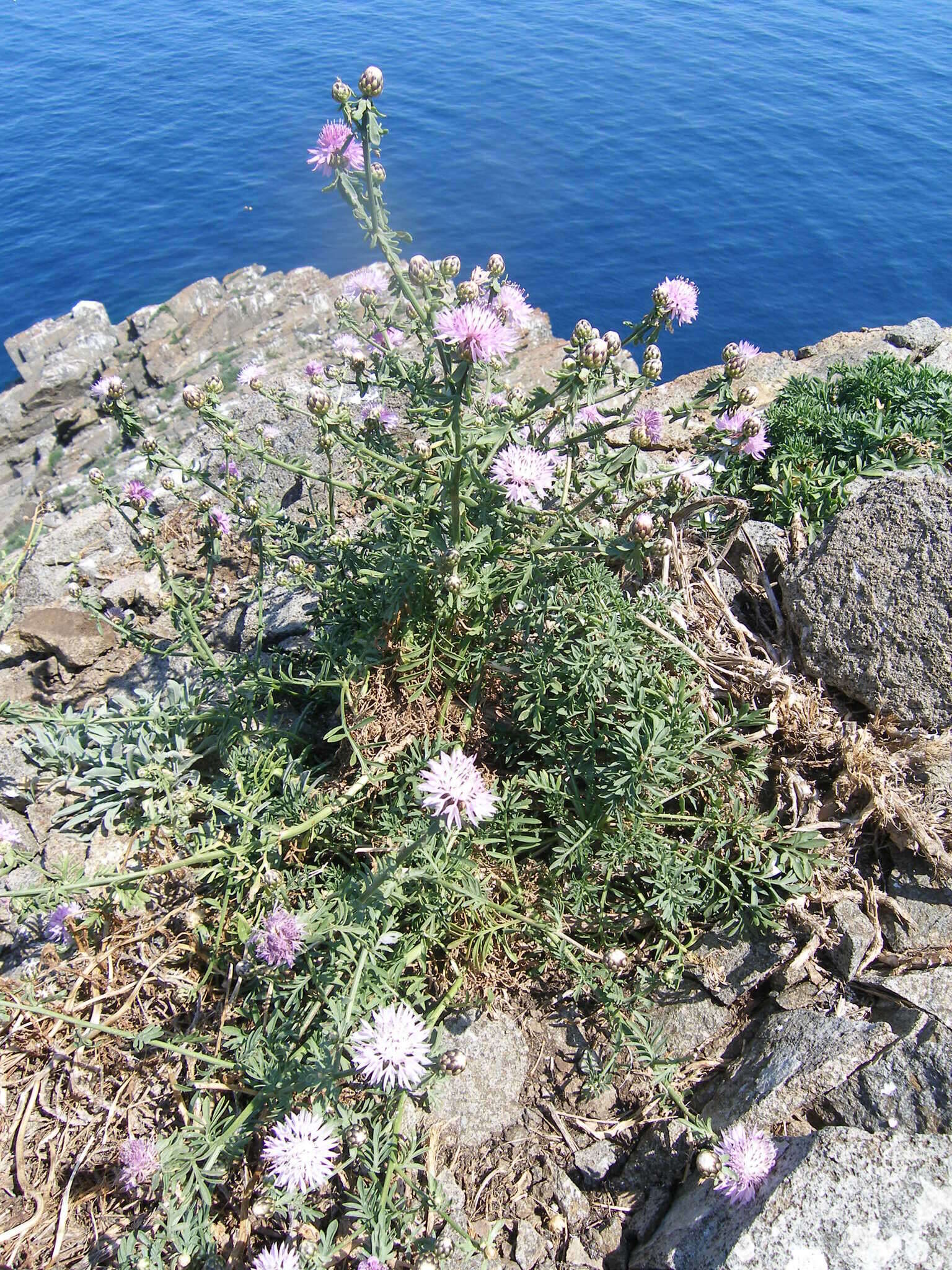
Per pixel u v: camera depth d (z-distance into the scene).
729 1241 2.54
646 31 63.94
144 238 38.38
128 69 60.44
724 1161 2.63
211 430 7.02
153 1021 3.46
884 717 3.64
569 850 3.18
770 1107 2.84
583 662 3.34
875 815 3.35
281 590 5.14
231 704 4.00
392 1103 2.90
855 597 3.78
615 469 3.66
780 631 4.05
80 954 3.55
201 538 5.93
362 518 5.50
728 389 3.75
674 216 37.84
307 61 59.84
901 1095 2.71
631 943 3.35
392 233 3.60
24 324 32.81
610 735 3.33
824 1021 2.96
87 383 19.11
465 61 57.66
